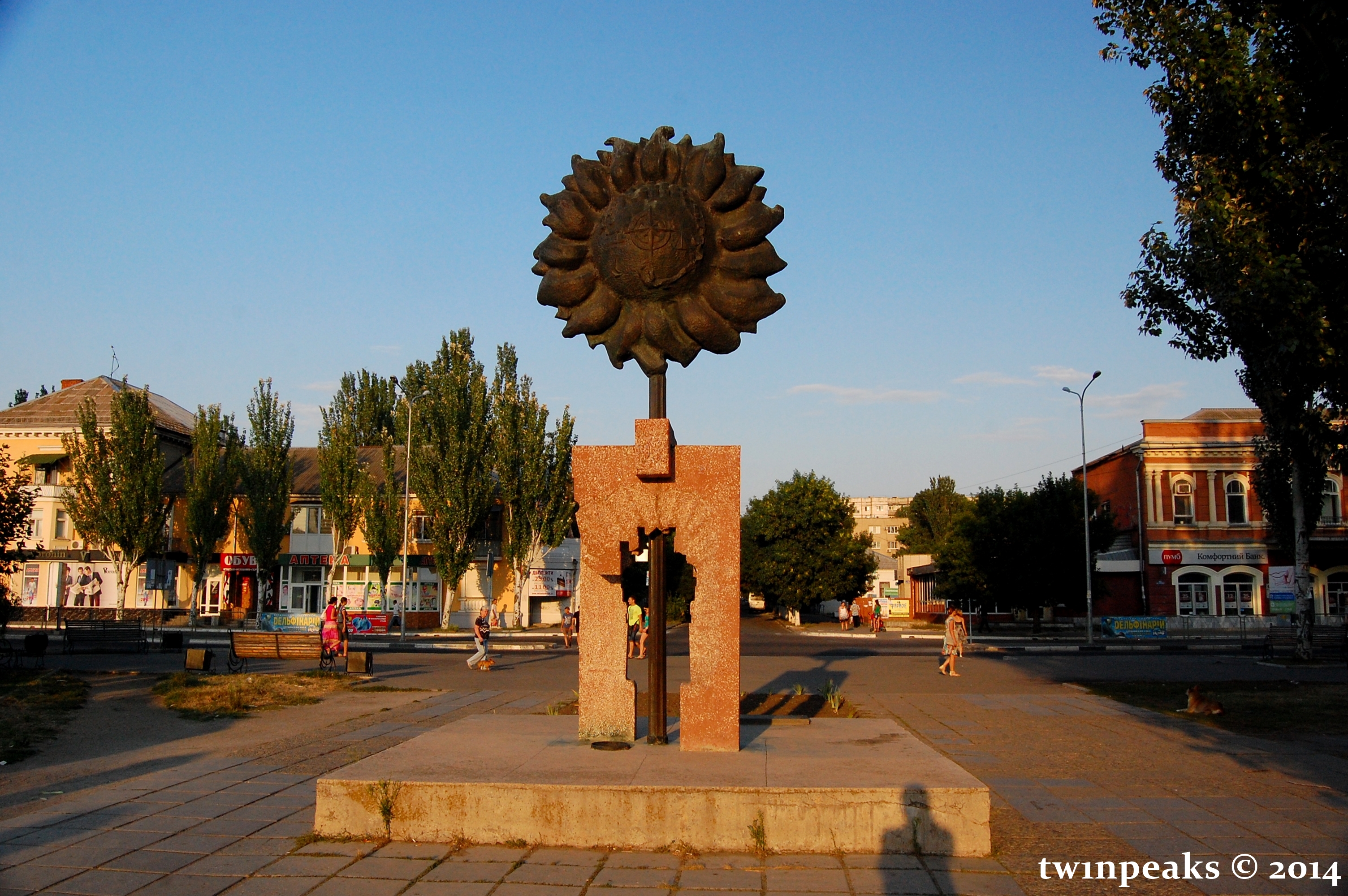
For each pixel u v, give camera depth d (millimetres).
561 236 10320
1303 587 27625
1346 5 10336
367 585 50750
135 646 27375
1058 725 14539
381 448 56844
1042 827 8062
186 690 16766
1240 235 11414
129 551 45344
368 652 21719
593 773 7738
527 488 47750
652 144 10062
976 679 22281
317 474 55875
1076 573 45156
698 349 10000
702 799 7184
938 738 13227
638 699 16297
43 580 48812
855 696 18406
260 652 21578
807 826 7145
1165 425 52969
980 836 7152
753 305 9844
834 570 53188
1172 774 10570
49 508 49406
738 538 9312
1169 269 13312
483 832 7273
